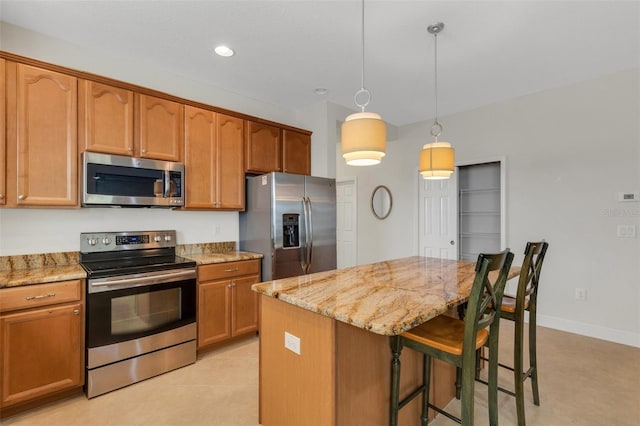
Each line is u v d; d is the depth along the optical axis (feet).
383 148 5.71
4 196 6.64
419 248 14.87
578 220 10.68
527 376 6.39
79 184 7.59
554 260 11.16
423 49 8.50
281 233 10.19
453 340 4.72
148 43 8.26
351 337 4.63
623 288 9.89
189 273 8.50
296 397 5.02
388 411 5.27
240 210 10.77
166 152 8.97
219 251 11.03
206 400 6.91
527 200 11.73
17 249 7.52
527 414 6.46
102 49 8.55
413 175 15.11
